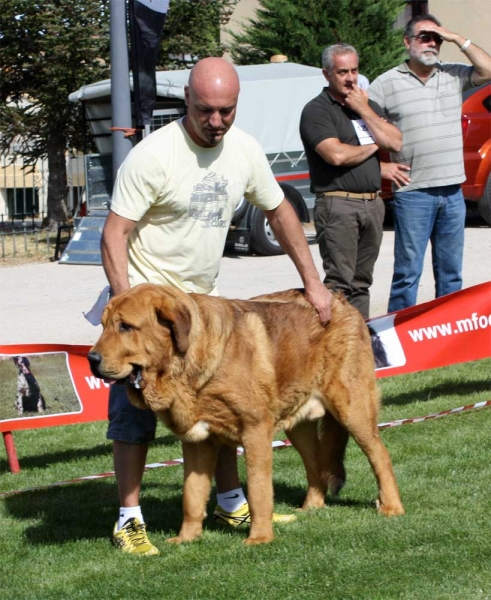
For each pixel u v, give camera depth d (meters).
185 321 5.54
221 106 5.67
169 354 5.59
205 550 6.01
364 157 9.27
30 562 6.01
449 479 7.26
